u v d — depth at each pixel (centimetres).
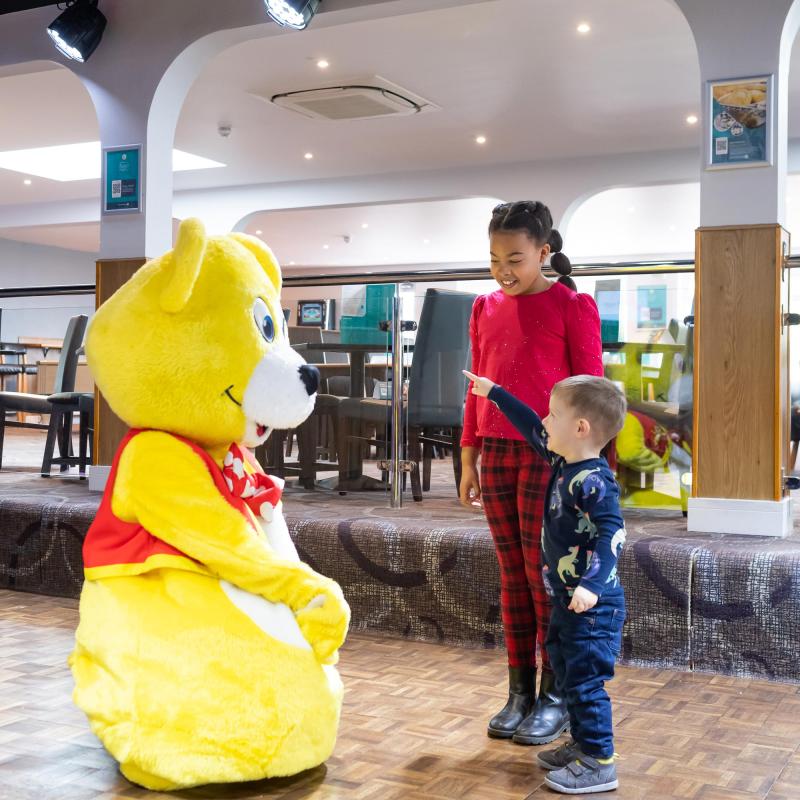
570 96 745
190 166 998
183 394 193
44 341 503
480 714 240
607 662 194
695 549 291
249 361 195
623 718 239
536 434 210
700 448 374
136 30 499
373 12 463
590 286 392
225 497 194
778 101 379
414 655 301
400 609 324
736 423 370
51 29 482
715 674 283
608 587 197
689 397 382
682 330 383
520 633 229
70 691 255
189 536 187
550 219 228
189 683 186
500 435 226
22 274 1483
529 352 225
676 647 288
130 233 500
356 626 331
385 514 368
